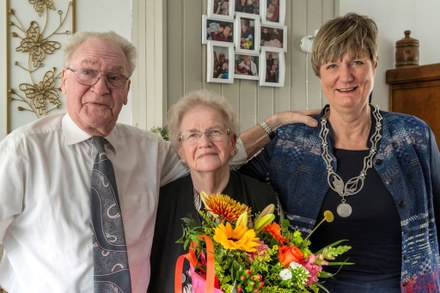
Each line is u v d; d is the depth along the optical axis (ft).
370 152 4.88
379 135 4.94
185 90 10.25
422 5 12.98
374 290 4.72
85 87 4.37
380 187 4.78
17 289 4.54
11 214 4.24
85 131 4.53
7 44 9.86
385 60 12.64
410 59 12.41
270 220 3.65
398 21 12.89
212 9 10.27
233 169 5.31
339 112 4.86
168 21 9.96
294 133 5.20
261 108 11.10
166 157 5.15
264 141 5.44
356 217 4.75
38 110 10.13
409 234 4.70
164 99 10.00
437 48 12.80
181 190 4.90
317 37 4.86
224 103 4.75
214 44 10.37
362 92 4.75
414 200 4.79
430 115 11.66
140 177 4.85
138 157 4.91
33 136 4.39
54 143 4.45
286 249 3.52
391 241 4.77
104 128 4.53
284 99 11.40
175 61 10.11
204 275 3.62
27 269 4.33
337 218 4.79
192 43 10.27
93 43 4.44
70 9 10.35
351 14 4.85
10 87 9.92
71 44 4.50
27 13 10.02
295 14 11.41
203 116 4.62
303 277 3.35
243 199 4.80
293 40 11.43
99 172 4.42
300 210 4.95
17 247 4.40
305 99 11.68
